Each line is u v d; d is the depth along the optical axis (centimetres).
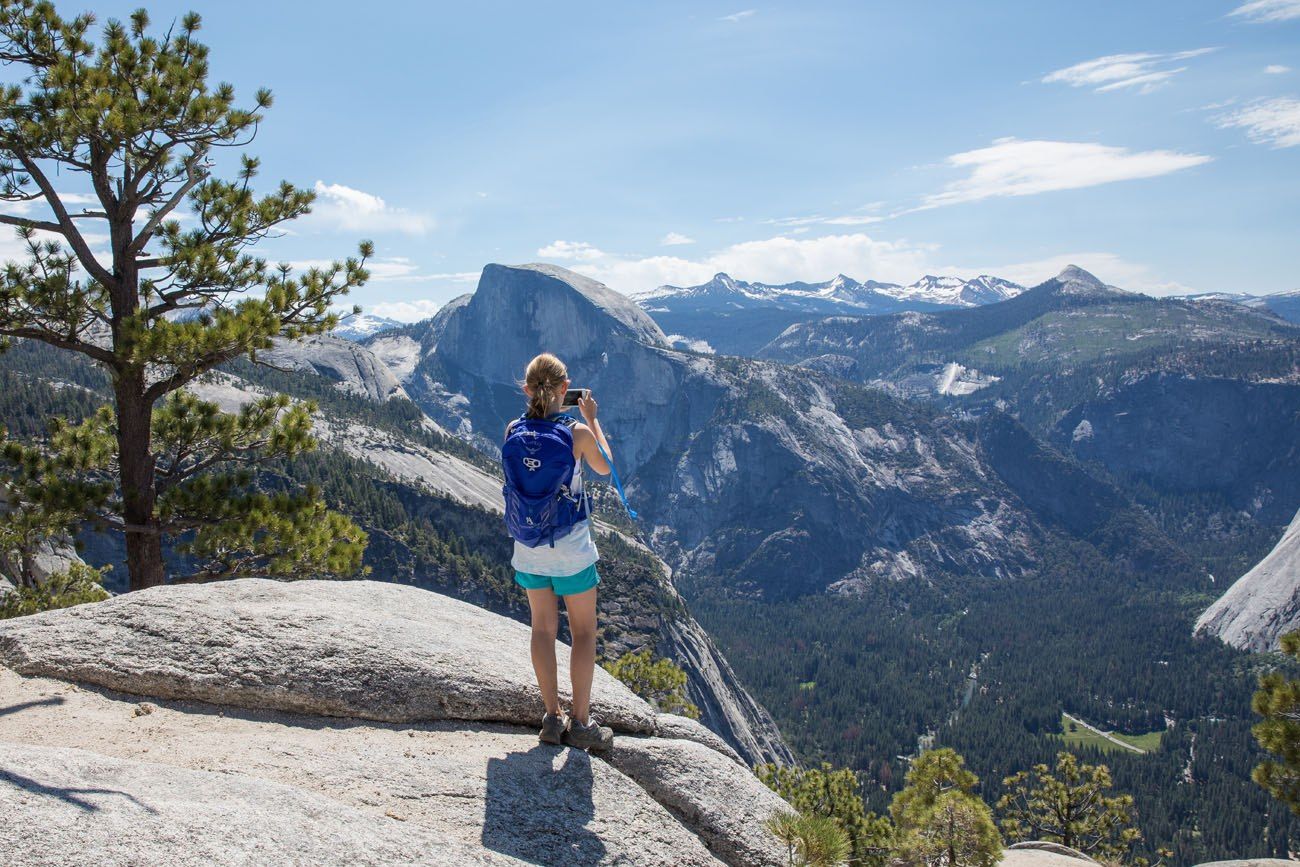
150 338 1337
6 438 1524
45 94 1382
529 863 423
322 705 577
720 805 579
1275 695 1116
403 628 667
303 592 727
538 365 534
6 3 1373
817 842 522
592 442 527
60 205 1438
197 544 1531
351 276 1534
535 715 614
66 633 606
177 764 455
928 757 1177
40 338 1416
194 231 1557
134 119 1341
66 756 364
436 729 580
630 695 707
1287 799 1084
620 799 528
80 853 292
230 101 1470
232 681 576
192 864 306
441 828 441
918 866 968
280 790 388
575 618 543
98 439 1544
